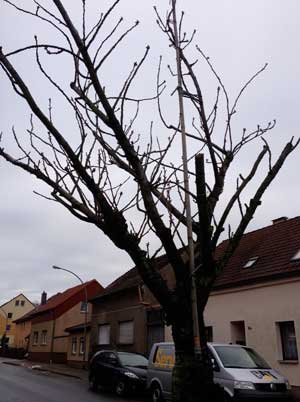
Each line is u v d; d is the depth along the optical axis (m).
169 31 4.95
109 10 3.60
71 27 3.55
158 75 4.64
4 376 22.80
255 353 11.59
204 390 3.56
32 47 3.65
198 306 3.76
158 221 3.76
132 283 24.53
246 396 9.81
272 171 4.31
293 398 10.75
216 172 4.39
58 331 39.91
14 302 82.62
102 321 27.34
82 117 4.00
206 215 3.84
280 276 14.80
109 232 3.65
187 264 3.93
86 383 19.52
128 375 14.75
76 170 3.60
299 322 13.95
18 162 3.71
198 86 4.75
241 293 16.42
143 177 3.78
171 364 12.26
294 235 17.06
